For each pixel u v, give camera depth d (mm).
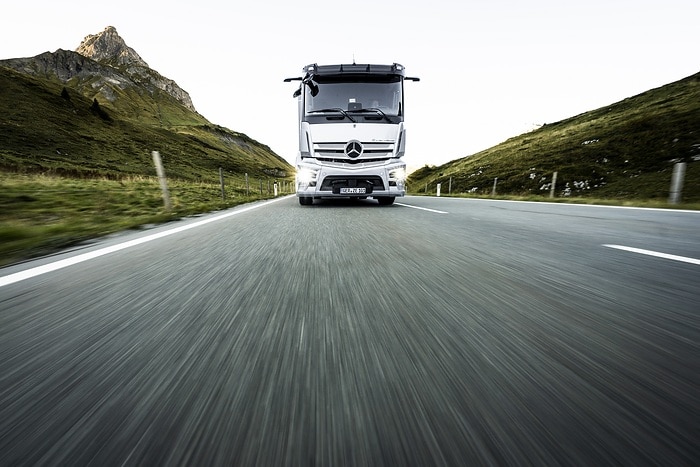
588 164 38594
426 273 2049
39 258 2613
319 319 1321
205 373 929
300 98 7902
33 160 49219
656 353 1036
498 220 5031
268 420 729
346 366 956
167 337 1176
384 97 7742
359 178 7566
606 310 1419
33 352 1073
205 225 4641
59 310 1476
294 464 607
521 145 58594
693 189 26781
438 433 685
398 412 750
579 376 900
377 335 1168
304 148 7652
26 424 727
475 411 754
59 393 843
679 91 57469
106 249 2961
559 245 2994
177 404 791
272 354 1035
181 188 16938
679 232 3781
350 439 669
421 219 5219
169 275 2068
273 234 3752
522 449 643
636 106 59375
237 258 2531
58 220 5430
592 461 615
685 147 34406
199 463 613
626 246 2941
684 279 1908
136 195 11062
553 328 1230
